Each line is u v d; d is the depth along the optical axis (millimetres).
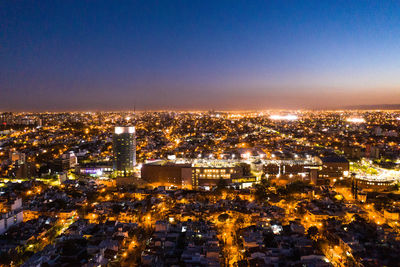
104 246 189125
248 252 183375
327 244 196750
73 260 176375
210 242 191125
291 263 170125
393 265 166875
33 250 199500
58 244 196500
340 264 178250
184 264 169125
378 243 192250
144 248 197125
